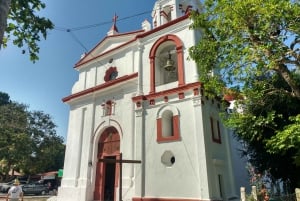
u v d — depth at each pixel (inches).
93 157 743.7
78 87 891.4
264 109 479.5
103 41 880.9
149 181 584.4
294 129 336.5
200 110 566.6
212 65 464.8
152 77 677.3
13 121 1670.8
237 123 436.8
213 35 464.1
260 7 347.3
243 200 427.2
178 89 613.0
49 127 1860.2
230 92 450.3
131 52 781.3
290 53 374.3
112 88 768.3
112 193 713.0
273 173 635.5
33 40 320.5
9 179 1916.8
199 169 526.6
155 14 801.6
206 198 497.0
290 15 342.3
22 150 1589.6
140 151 616.7
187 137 567.5
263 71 395.5
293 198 426.9
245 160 782.5
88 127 789.9
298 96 390.3
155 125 624.1
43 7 313.9
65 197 742.5
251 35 389.7
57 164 2139.5
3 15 192.4
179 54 653.9
